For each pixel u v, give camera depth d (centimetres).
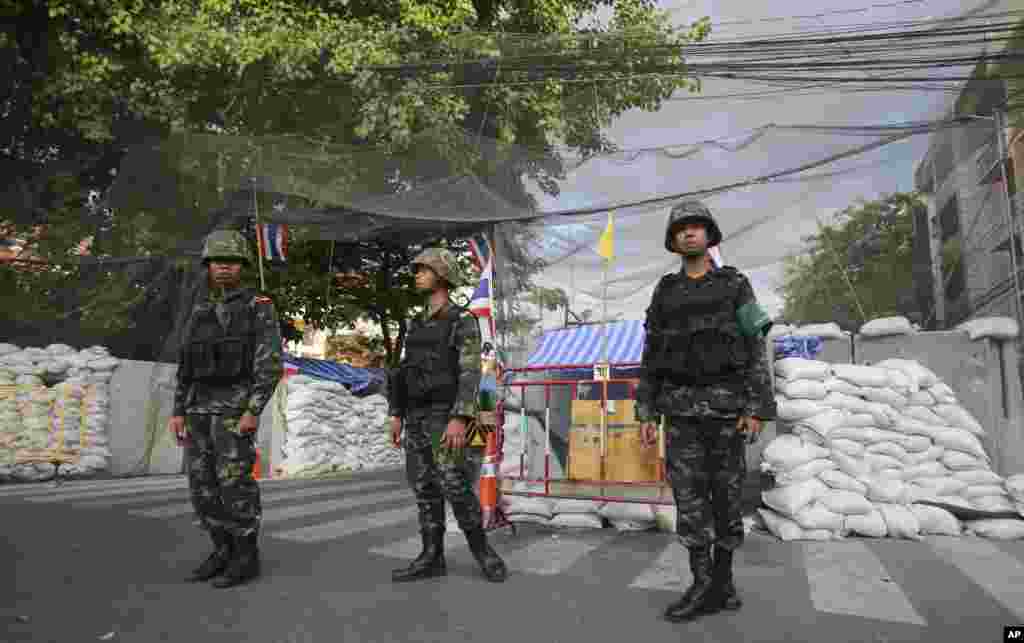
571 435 552
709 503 285
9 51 745
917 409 485
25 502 626
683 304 291
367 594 303
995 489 467
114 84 784
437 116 747
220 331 322
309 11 776
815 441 473
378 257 1522
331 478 1165
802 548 419
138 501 634
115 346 930
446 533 470
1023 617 271
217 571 330
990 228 623
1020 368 534
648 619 268
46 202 823
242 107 796
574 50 674
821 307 752
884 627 257
